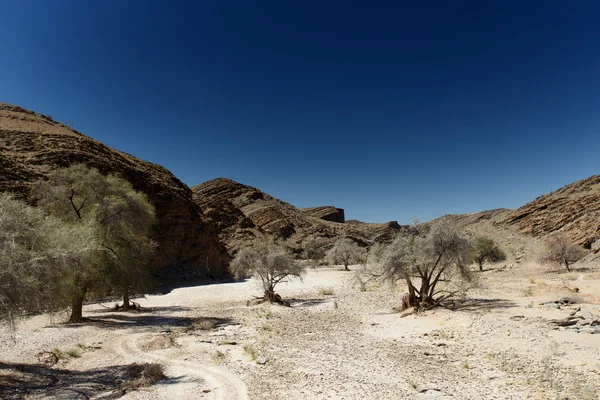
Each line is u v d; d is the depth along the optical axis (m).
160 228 50.38
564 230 65.38
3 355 12.58
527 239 73.25
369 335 16.69
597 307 17.94
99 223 21.09
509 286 29.38
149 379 10.21
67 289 12.94
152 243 45.94
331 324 19.66
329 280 47.19
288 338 16.28
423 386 9.53
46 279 10.41
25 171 36.94
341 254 69.12
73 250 11.86
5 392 9.21
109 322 19.97
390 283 22.97
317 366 11.80
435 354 12.95
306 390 9.52
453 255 20.73
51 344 14.47
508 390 8.98
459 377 10.29
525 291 24.36
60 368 11.70
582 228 60.16
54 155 43.50
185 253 52.47
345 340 15.74
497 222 93.81
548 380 9.46
